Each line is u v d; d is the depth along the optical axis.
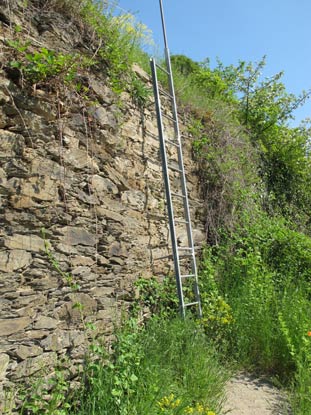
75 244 3.61
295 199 9.51
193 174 6.33
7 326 2.91
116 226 4.25
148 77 5.50
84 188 3.81
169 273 5.31
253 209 7.30
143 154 5.02
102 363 3.47
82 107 3.83
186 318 4.66
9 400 2.78
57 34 3.79
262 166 8.63
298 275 6.82
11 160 3.07
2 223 2.97
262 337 4.90
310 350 4.43
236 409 3.87
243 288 5.65
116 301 4.14
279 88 10.56
